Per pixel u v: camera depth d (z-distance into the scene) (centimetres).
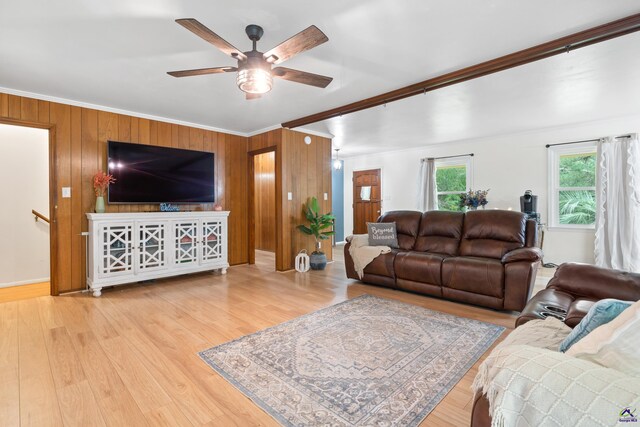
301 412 163
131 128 423
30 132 443
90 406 168
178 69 292
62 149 370
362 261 405
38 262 446
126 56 266
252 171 556
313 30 180
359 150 742
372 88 344
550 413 74
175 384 188
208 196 492
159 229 409
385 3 199
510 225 358
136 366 207
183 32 230
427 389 183
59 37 236
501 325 276
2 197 422
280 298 354
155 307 323
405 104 398
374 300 346
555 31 233
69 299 351
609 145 470
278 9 204
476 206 586
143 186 423
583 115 452
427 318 291
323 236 521
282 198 495
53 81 319
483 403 96
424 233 421
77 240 381
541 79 319
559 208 534
